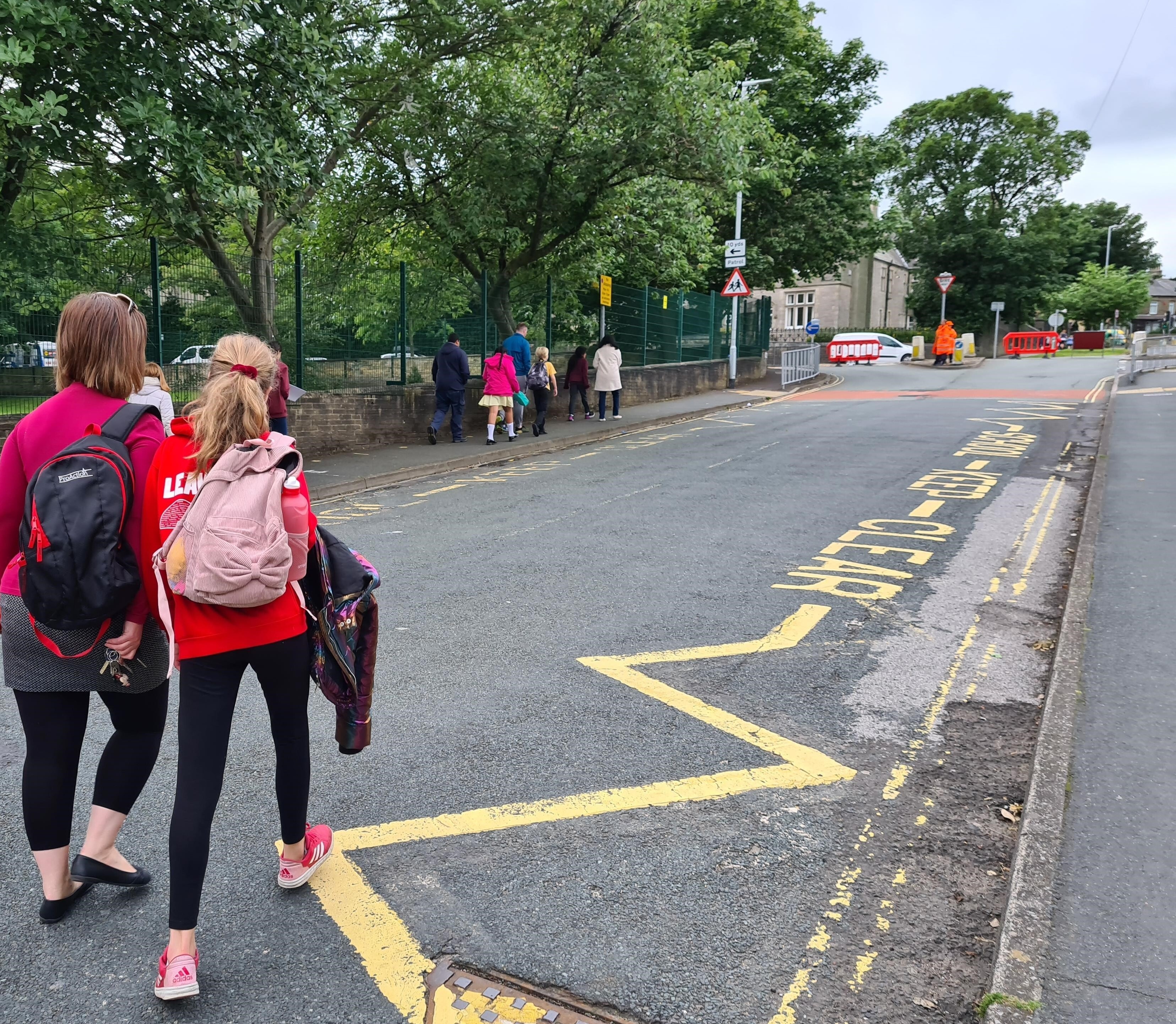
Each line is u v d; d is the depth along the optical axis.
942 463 11.02
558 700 4.26
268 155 9.65
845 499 8.91
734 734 3.89
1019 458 11.25
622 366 20.20
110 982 2.44
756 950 2.53
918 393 21.84
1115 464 9.97
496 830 3.16
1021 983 2.27
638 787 3.44
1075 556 6.44
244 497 2.26
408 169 16.55
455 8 13.39
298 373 13.12
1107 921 2.50
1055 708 3.88
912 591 5.91
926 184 53.34
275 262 14.32
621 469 11.35
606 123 15.36
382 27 12.87
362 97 14.38
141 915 2.74
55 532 2.25
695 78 14.89
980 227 49.38
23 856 3.06
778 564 6.61
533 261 17.25
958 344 34.91
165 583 2.33
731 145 15.10
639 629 5.24
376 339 14.27
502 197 15.95
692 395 23.23
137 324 2.54
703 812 3.27
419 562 6.86
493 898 2.79
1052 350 39.44
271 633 2.39
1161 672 4.25
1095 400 17.98
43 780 2.59
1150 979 2.27
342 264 14.54
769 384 26.53
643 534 7.62
